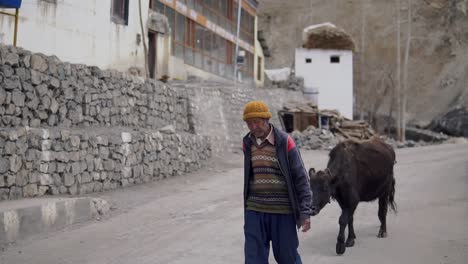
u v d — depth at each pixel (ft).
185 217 32.94
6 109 34.40
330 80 126.93
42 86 38.34
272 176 15.51
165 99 59.88
